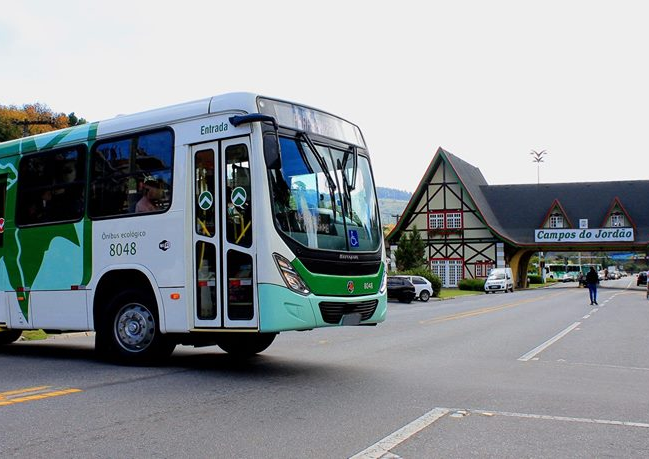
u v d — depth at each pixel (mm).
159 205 9492
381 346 13344
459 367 10234
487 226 61375
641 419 6645
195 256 9086
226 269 8742
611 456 5340
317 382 8602
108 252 9984
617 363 10938
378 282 9734
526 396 7797
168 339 9680
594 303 31734
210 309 8875
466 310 27891
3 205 11492
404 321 21094
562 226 65188
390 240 65125
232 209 8750
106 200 10141
